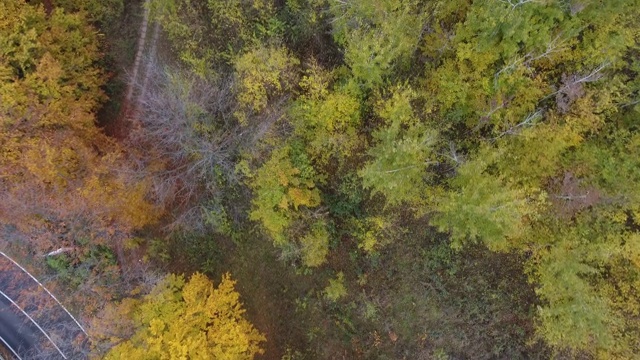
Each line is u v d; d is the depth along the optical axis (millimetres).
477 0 17672
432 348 22125
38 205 21031
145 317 20781
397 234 21969
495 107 18438
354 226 22328
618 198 17531
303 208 21641
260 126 20547
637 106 17406
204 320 21109
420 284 22141
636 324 18641
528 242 19328
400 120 17875
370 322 22938
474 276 21500
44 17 22547
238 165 20672
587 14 17484
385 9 18312
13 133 20609
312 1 20328
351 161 21109
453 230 18594
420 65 20031
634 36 17828
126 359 19672
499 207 16094
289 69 21047
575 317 17469
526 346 21078
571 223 18672
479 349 21609
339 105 19328
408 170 17969
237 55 21125
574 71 18531
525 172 18328
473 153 19031
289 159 20688
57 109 21797
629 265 18438
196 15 22859
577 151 18297
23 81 21172
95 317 22016
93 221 22062
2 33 21000
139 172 22234
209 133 21953
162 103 21312
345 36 19797
